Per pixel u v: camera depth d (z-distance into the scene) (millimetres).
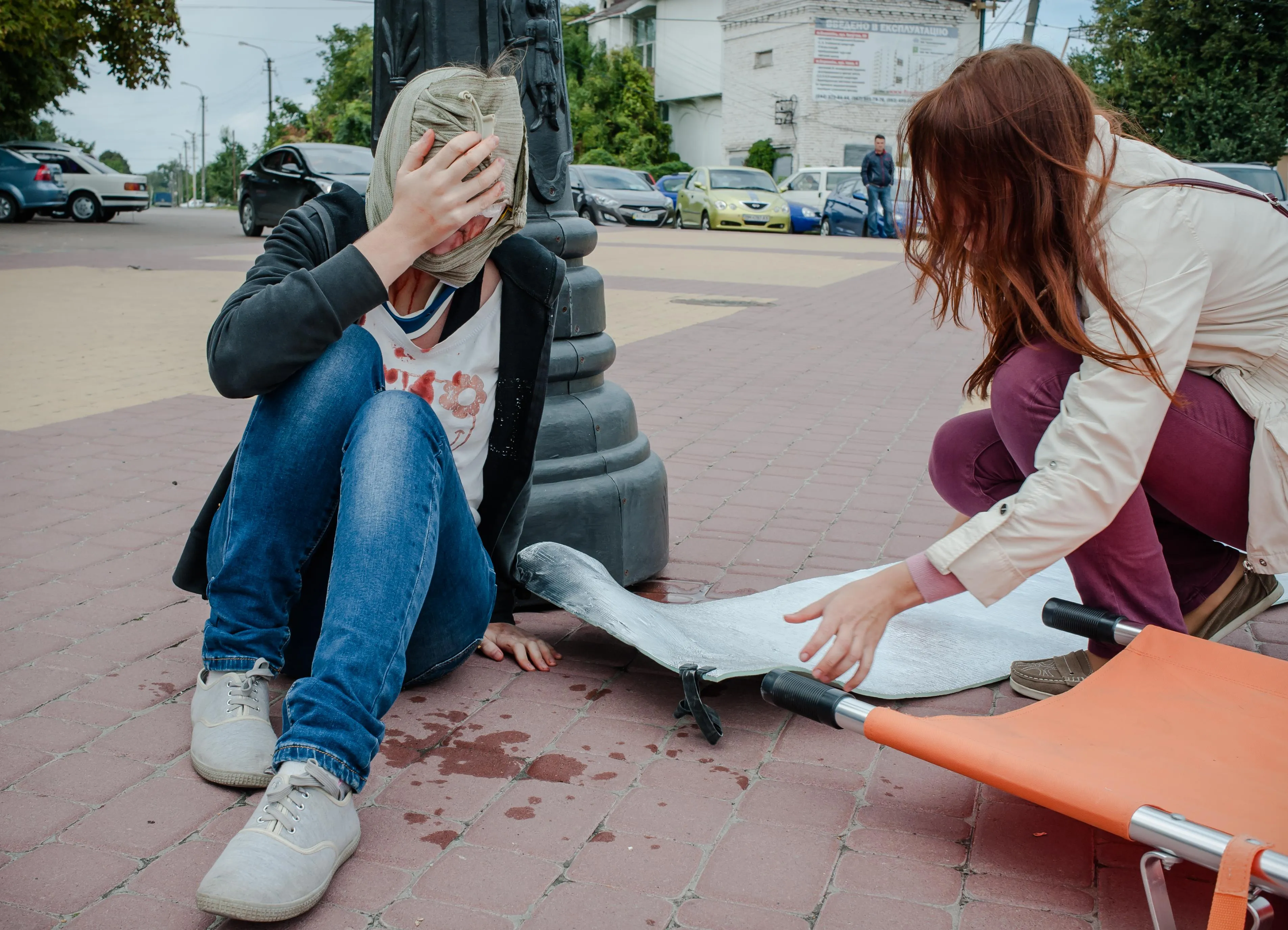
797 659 2344
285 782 1619
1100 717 1826
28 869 1696
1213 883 1708
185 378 6457
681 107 45781
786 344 8109
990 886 1701
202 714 2029
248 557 1976
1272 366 2059
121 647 2627
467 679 2457
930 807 1941
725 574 3273
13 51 21234
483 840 1808
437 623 2180
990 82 1803
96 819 1848
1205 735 1761
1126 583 2174
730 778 2035
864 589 1822
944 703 2352
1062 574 3131
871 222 20969
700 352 7703
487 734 2191
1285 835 1458
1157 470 2139
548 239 2932
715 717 2150
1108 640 2188
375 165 1906
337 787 1646
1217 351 2061
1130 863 1764
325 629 1706
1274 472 2027
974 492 2516
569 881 1695
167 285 11406
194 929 1558
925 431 5324
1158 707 1865
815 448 4961
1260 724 1803
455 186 1769
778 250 17641
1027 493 1817
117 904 1612
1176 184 1895
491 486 2291
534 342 2160
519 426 2230
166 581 3109
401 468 1783
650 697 2391
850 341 8297
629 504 3014
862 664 1805
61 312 9227
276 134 67438
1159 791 1571
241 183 18781
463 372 2119
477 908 1623
